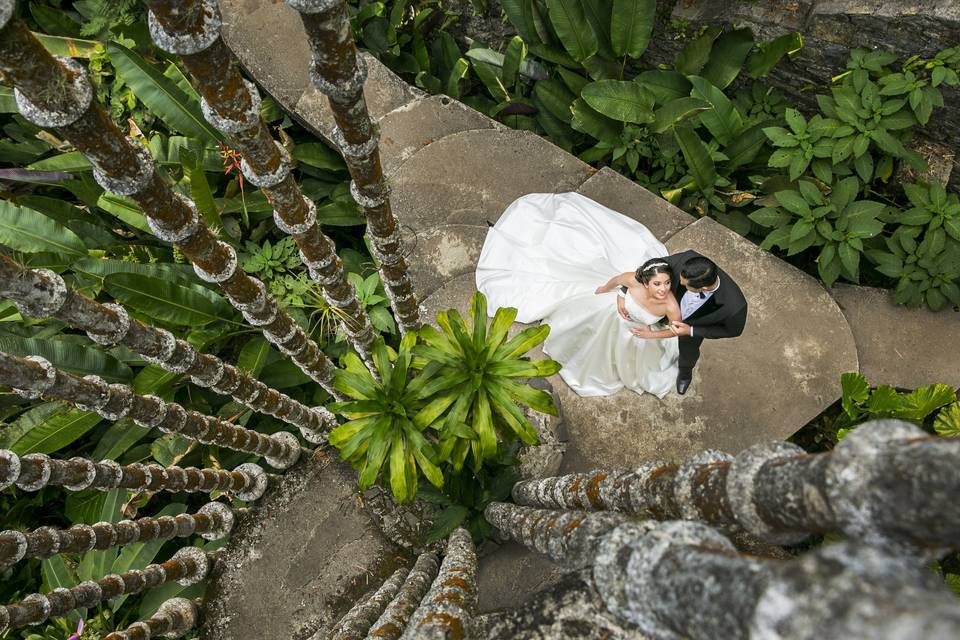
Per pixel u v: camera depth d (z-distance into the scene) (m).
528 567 4.32
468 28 6.81
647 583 1.62
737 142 5.59
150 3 1.72
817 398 4.81
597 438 4.75
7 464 2.81
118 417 3.33
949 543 1.33
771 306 5.05
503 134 5.78
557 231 4.88
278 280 5.44
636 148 5.80
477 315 3.79
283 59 6.08
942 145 5.42
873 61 5.10
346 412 3.79
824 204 5.04
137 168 2.15
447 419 3.72
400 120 5.91
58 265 4.98
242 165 2.61
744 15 5.54
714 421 4.77
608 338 4.49
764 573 1.26
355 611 4.02
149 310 4.51
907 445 1.40
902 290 5.05
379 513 4.70
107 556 4.84
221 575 4.61
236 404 5.34
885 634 0.94
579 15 5.57
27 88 1.72
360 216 5.85
